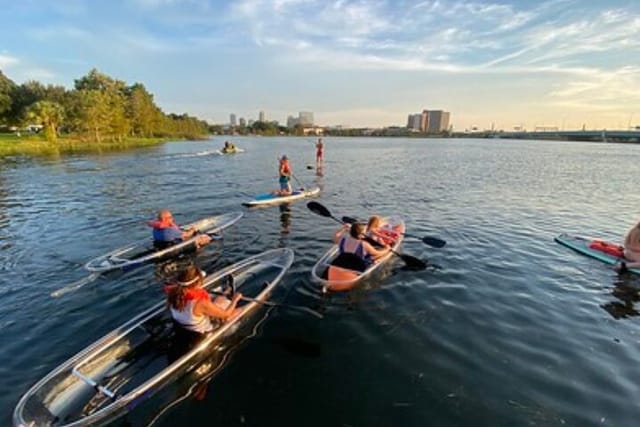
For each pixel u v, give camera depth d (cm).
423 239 774
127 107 6594
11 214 1155
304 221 1060
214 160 3203
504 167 2875
